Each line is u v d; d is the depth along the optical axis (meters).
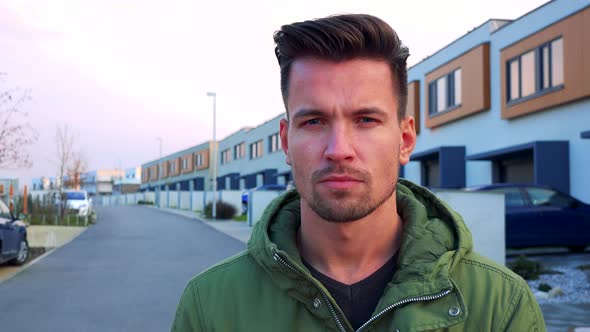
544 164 13.78
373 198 1.28
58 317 6.54
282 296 1.35
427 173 22.69
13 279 9.41
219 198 32.56
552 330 5.26
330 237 1.37
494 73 17.56
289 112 1.36
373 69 1.30
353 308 1.34
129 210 41.28
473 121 18.95
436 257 1.32
